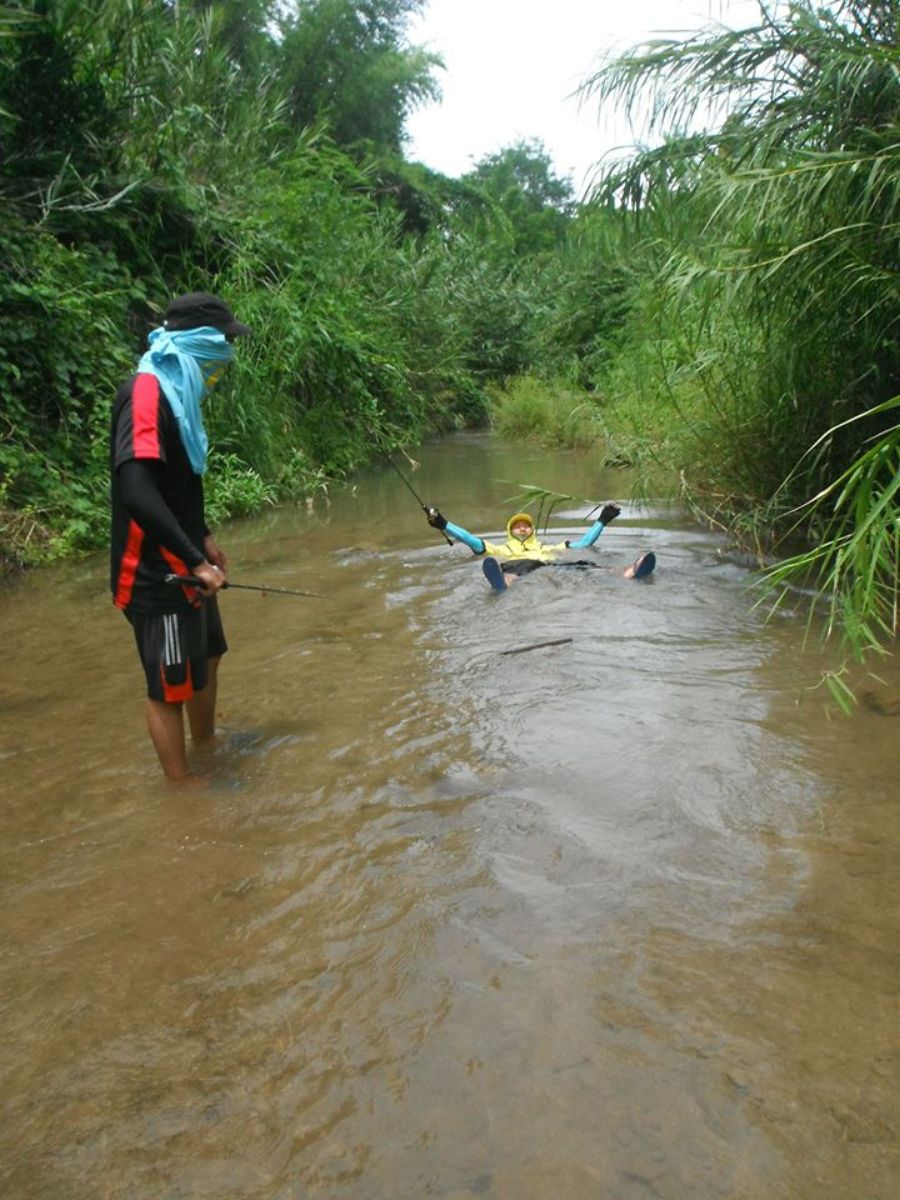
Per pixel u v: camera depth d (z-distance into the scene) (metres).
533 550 6.76
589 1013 1.94
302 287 12.34
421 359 17.89
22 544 6.96
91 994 2.08
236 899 2.43
